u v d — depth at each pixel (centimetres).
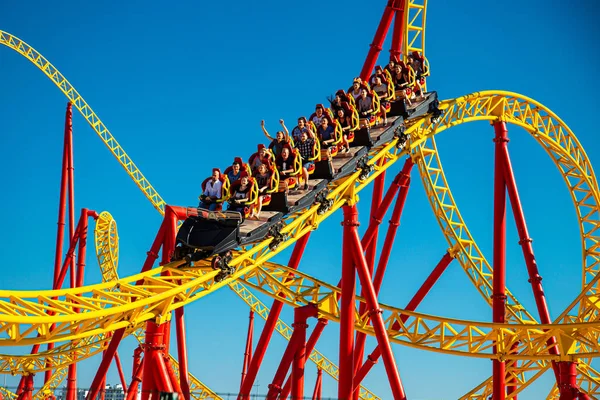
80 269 4306
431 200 3875
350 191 2845
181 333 2830
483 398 3906
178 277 2344
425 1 3681
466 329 3033
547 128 3978
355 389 3388
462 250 3769
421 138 3272
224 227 2336
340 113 2861
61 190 4500
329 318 3073
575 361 2956
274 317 3103
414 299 3769
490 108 3581
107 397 4672
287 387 3259
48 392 4662
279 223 2500
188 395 2805
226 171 2484
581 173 4047
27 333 2044
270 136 2648
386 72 3139
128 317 2253
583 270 4069
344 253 2842
